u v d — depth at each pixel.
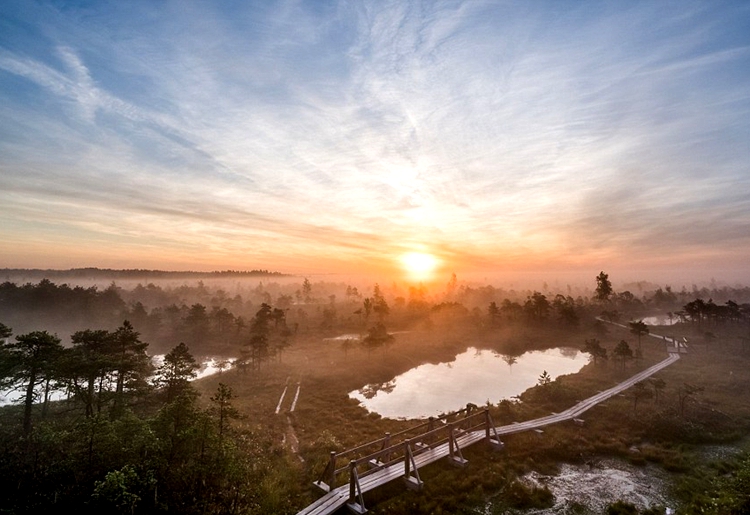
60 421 30.98
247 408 45.12
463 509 22.47
